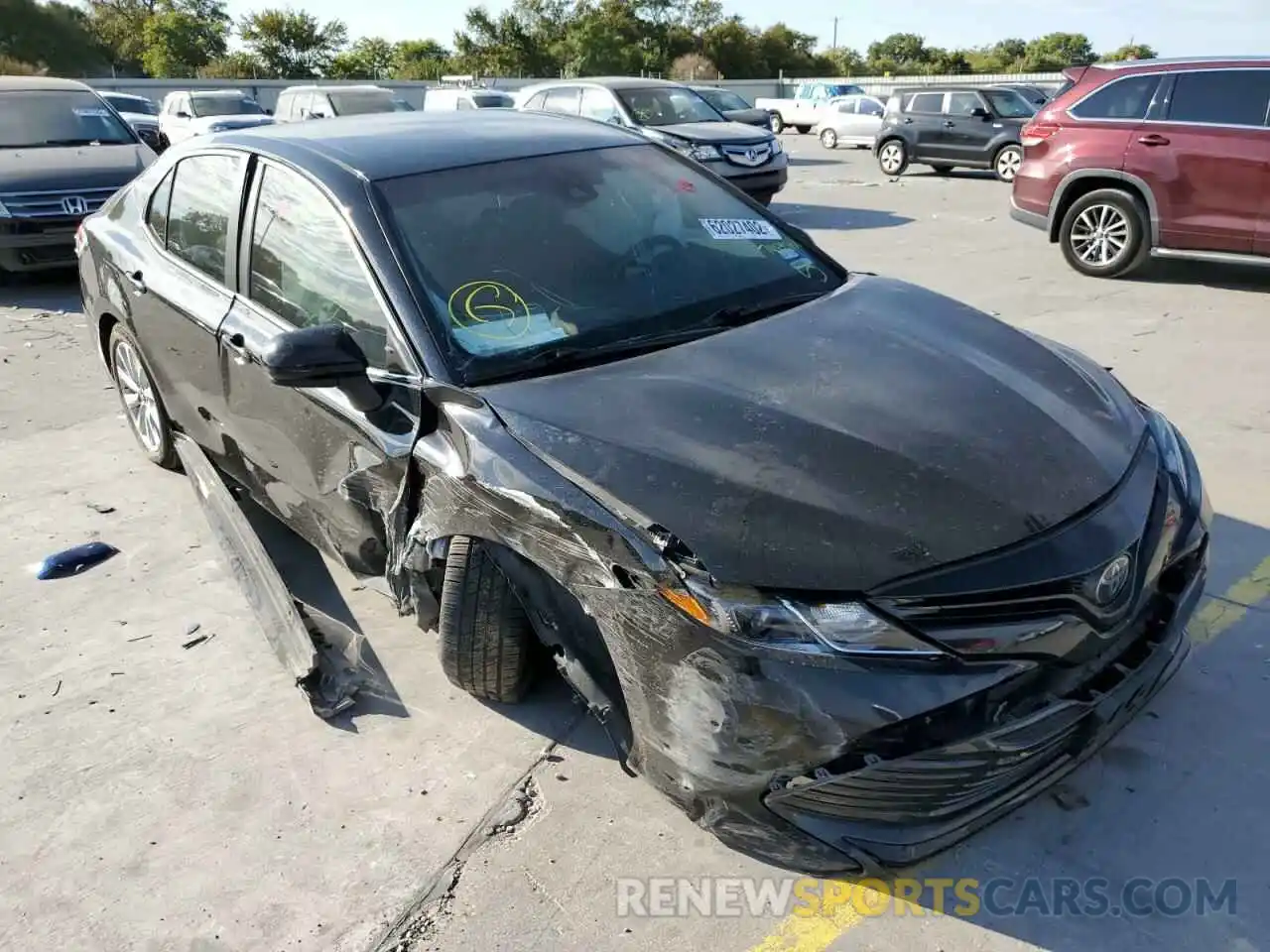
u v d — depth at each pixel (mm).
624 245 3330
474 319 2939
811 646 2074
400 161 3395
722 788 2201
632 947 2318
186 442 4688
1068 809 2621
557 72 56062
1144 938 2273
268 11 53656
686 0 61875
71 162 9414
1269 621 3348
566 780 2824
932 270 8961
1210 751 2789
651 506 2273
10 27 51719
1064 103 8453
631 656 2281
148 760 3018
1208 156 7590
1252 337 6516
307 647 3324
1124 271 8289
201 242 3986
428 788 2832
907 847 2164
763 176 12031
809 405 2582
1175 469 2707
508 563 2613
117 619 3783
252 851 2654
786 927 2352
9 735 3156
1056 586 2168
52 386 6527
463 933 2377
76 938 2428
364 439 2971
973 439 2463
